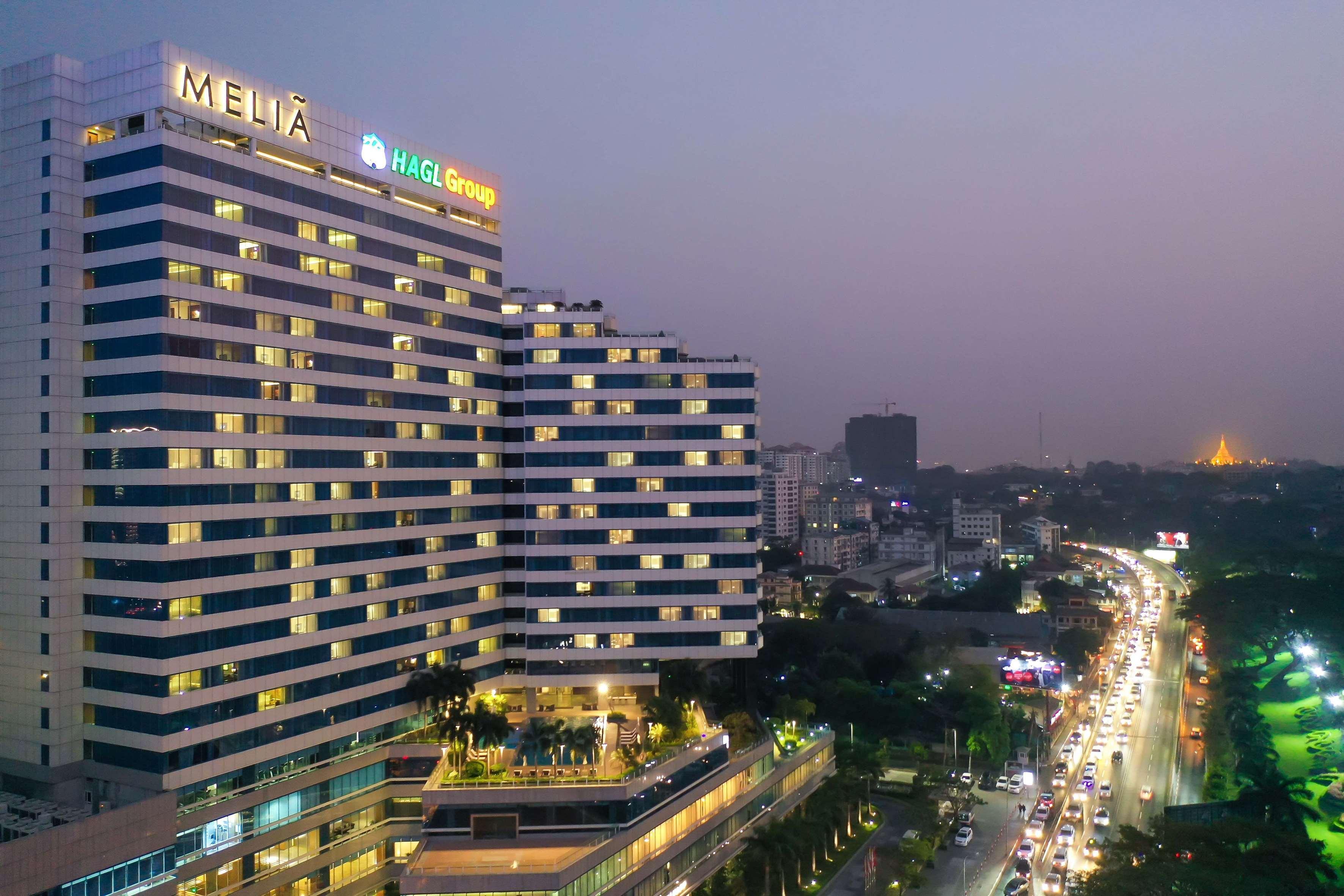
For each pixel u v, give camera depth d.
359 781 101.94
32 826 74.38
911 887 94.00
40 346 85.62
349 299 103.56
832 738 129.00
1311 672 166.75
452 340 119.00
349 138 105.00
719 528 127.06
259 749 90.69
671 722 102.12
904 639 184.12
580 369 127.31
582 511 126.69
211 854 84.25
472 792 86.50
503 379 128.75
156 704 81.94
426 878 76.75
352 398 103.50
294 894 92.94
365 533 104.50
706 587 126.75
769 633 183.62
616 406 127.25
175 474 83.56
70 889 70.62
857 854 105.12
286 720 93.81
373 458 106.12
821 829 99.75
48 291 85.31
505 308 134.12
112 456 85.69
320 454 99.25
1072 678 181.88
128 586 84.12
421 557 112.75
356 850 99.88
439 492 116.12
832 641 181.00
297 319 97.00
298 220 97.56
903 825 114.19
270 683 92.06
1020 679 170.00
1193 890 70.06
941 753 140.62
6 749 86.94
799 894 93.94
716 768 101.50
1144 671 192.88
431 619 114.00
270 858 90.69
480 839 86.00
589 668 125.81
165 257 83.88
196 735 84.56
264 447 92.75
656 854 89.81
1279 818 93.31
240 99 92.44
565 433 127.12
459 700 109.75
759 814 108.94
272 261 94.38
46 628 84.88
